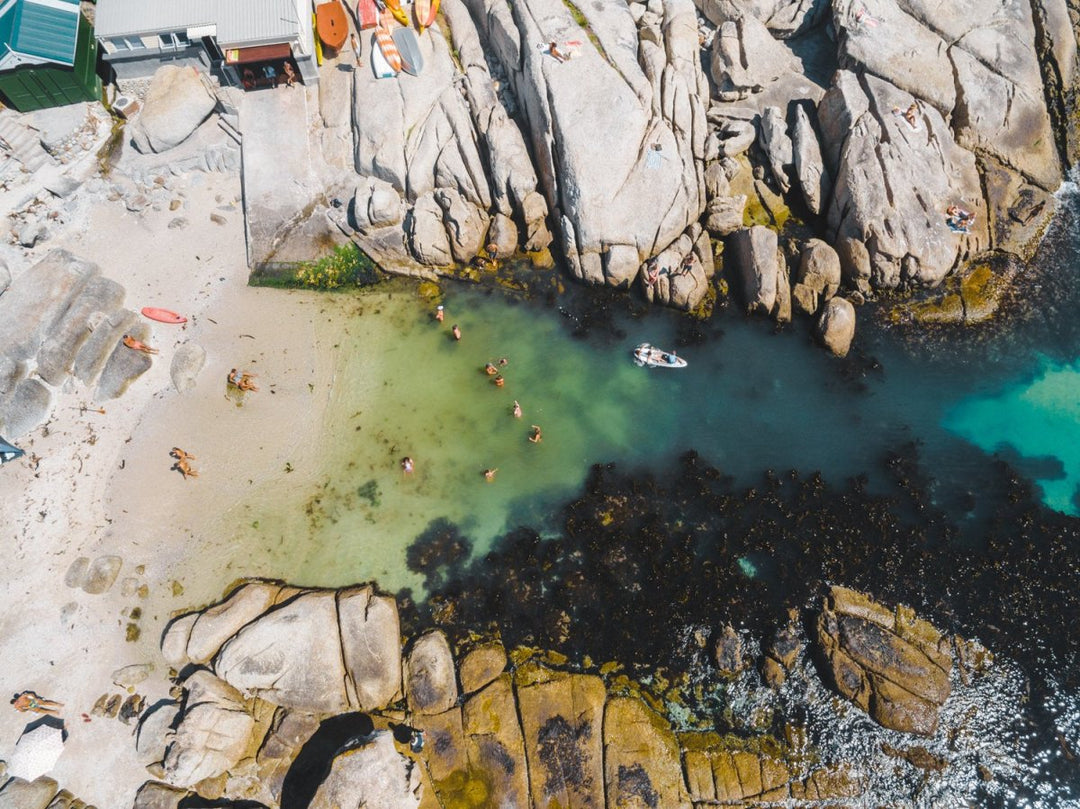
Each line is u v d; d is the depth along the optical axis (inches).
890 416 1469.0
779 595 1270.9
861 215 1509.6
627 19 1653.5
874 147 1528.1
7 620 1248.8
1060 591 1272.1
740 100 1685.5
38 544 1316.4
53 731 1133.1
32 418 1417.3
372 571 1311.5
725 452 1435.8
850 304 1531.7
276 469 1406.3
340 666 1173.7
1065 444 1435.8
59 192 1642.5
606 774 1090.7
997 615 1250.0
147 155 1689.2
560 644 1232.2
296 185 1652.3
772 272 1526.8
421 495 1390.3
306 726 1144.2
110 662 1221.7
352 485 1396.4
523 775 1088.2
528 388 1514.5
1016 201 1621.6
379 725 1149.1
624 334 1577.3
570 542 1338.6
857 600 1247.5
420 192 1638.8
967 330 1549.0
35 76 1622.8
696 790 1088.8
